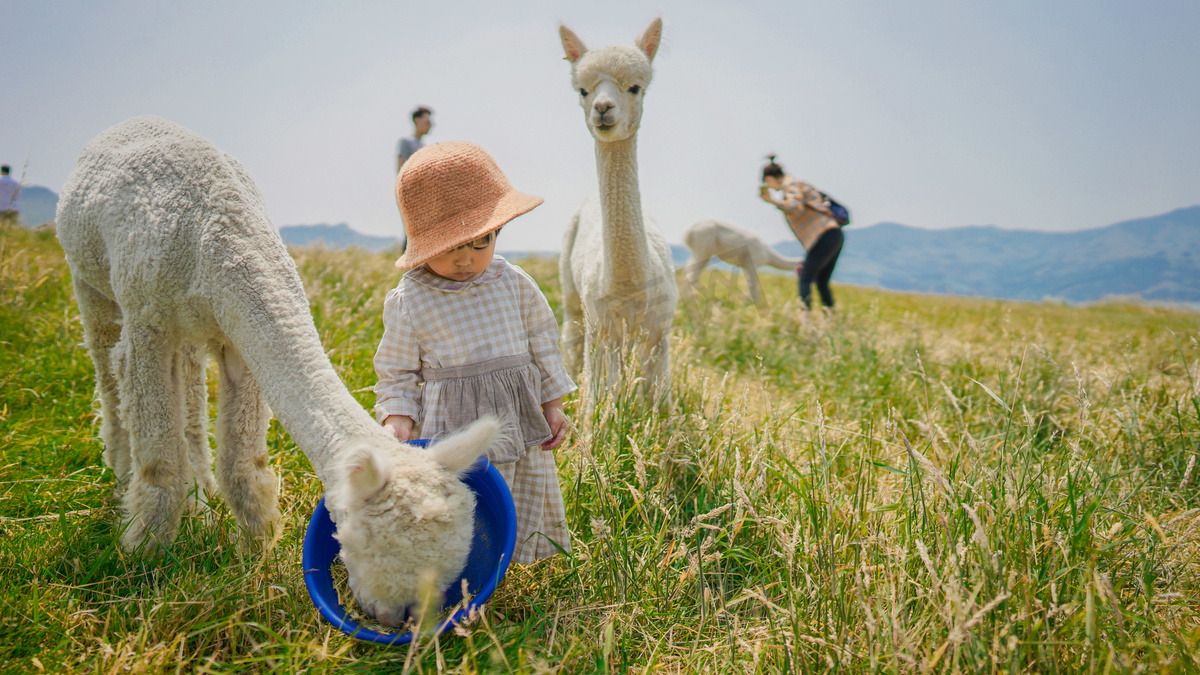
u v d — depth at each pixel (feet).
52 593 7.00
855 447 10.91
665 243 13.99
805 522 7.48
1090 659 5.24
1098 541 6.95
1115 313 41.14
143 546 7.65
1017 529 6.68
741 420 9.84
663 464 9.23
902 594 6.15
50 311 15.66
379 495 5.40
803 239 24.08
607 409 9.65
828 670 5.88
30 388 12.05
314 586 6.23
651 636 6.95
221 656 6.50
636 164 11.80
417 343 7.52
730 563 8.35
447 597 6.34
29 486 9.27
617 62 11.36
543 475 7.91
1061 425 11.55
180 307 7.59
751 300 22.91
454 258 7.24
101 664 5.89
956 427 11.88
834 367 16.46
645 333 11.80
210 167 7.70
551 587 7.66
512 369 7.56
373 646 6.66
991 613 5.82
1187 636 6.22
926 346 17.25
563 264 16.20
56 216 8.91
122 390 7.99
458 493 5.72
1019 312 36.40
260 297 7.12
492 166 7.63
